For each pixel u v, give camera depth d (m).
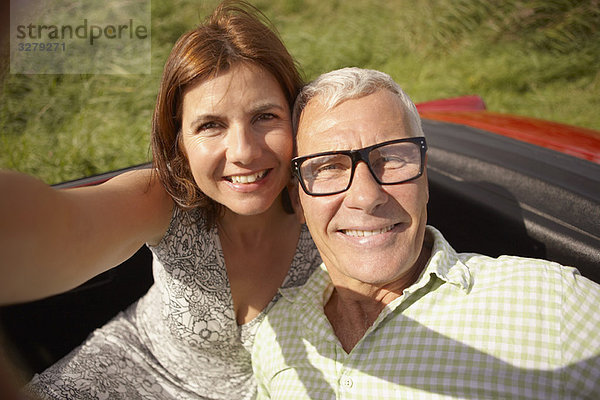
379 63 2.31
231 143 0.56
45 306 0.80
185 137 0.59
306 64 2.19
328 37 2.39
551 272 0.54
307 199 0.58
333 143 0.56
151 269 0.88
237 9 0.60
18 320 0.77
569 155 0.85
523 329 0.52
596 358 0.48
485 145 0.91
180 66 0.56
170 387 0.74
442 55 2.35
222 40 0.55
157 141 0.61
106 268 0.51
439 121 1.09
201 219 0.65
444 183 0.84
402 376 0.54
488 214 0.76
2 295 0.36
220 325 0.69
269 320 0.67
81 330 0.83
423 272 0.58
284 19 2.62
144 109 1.84
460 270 0.57
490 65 2.20
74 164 1.57
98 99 1.84
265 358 0.66
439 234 0.62
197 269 0.65
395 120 0.56
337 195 0.56
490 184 0.81
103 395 0.68
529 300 0.53
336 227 0.57
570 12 2.31
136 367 0.74
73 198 0.45
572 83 2.13
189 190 0.61
